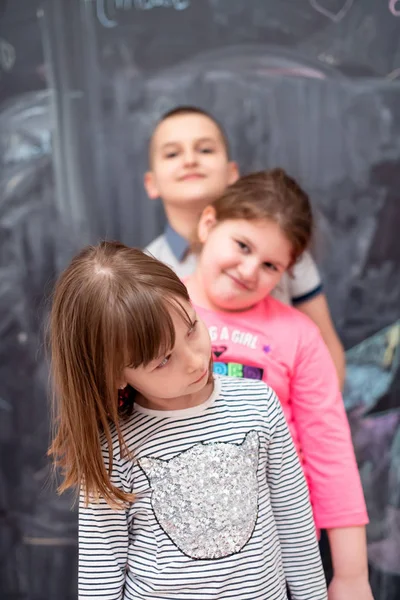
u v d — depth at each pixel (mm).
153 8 1323
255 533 781
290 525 840
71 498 1453
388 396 1417
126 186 1371
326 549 1331
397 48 1319
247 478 781
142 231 1375
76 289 722
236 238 958
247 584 761
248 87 1339
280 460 828
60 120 1362
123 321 678
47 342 1279
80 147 1369
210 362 790
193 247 1300
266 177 1026
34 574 1476
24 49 1347
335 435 946
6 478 1461
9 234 1401
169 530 759
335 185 1364
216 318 1011
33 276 1409
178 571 753
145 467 764
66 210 1388
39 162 1378
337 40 1321
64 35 1337
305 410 966
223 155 1323
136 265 716
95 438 745
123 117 1354
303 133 1351
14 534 1473
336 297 1402
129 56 1338
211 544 757
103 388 728
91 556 763
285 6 1316
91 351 710
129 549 794
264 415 815
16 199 1392
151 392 741
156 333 678
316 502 944
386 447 1426
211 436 779
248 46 1327
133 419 794
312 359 983
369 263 1388
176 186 1306
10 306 1420
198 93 1343
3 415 1447
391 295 1395
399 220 1372
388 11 1312
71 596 1474
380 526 1435
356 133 1349
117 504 754
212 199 1301
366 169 1358
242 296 970
